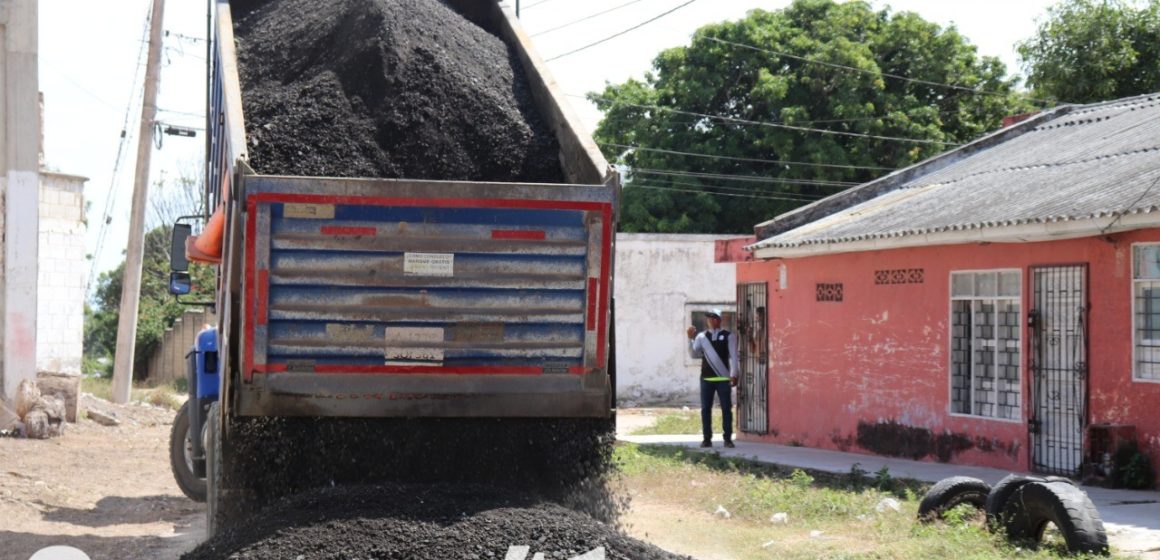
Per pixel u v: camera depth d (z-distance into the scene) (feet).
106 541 30.53
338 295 22.27
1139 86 103.30
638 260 100.89
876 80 114.01
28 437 51.16
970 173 57.98
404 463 24.06
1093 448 39.19
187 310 118.01
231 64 27.50
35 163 53.11
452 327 22.75
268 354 22.18
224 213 24.16
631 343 100.83
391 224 22.22
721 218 118.62
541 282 22.90
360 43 30.17
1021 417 43.68
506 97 30.42
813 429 56.75
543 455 24.66
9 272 52.47
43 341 71.31
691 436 65.57
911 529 30.42
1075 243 41.09
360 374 22.59
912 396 49.96
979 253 46.01
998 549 26.89
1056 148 55.52
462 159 27.91
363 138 27.68
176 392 96.02
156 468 46.06
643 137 119.85
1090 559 25.43
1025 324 43.42
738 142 117.39
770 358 60.64
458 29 33.17
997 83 119.34
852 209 61.16
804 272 57.82
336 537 20.39
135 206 73.41
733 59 117.70
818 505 36.19
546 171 28.12
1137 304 38.75
